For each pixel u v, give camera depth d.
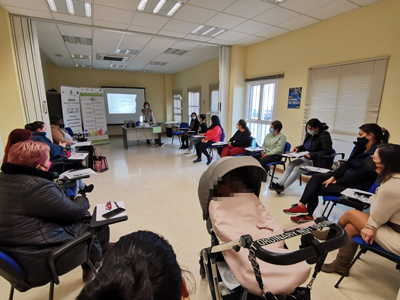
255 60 4.70
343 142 3.21
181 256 1.86
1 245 1.09
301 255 0.67
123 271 0.36
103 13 3.22
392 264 1.79
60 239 1.22
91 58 6.30
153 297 0.36
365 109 2.91
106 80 8.55
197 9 3.06
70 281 1.61
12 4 2.98
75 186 2.62
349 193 1.93
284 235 0.74
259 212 1.22
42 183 1.17
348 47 3.04
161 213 2.61
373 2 2.71
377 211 1.37
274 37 4.19
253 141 4.33
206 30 3.93
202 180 1.32
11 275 1.05
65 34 4.20
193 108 7.91
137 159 5.27
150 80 9.37
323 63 3.40
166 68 7.99
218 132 4.89
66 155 3.16
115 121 8.96
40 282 1.17
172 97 9.59
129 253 0.41
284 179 3.24
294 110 3.94
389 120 2.69
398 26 2.52
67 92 6.15
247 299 0.93
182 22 3.54
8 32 3.22
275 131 3.61
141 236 0.47
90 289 0.35
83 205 1.46
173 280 0.42
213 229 1.16
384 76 2.68
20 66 3.45
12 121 3.42
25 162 1.19
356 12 2.91
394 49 2.57
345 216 1.65
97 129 7.28
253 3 2.85
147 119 7.15
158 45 4.95
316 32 3.45
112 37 4.38
